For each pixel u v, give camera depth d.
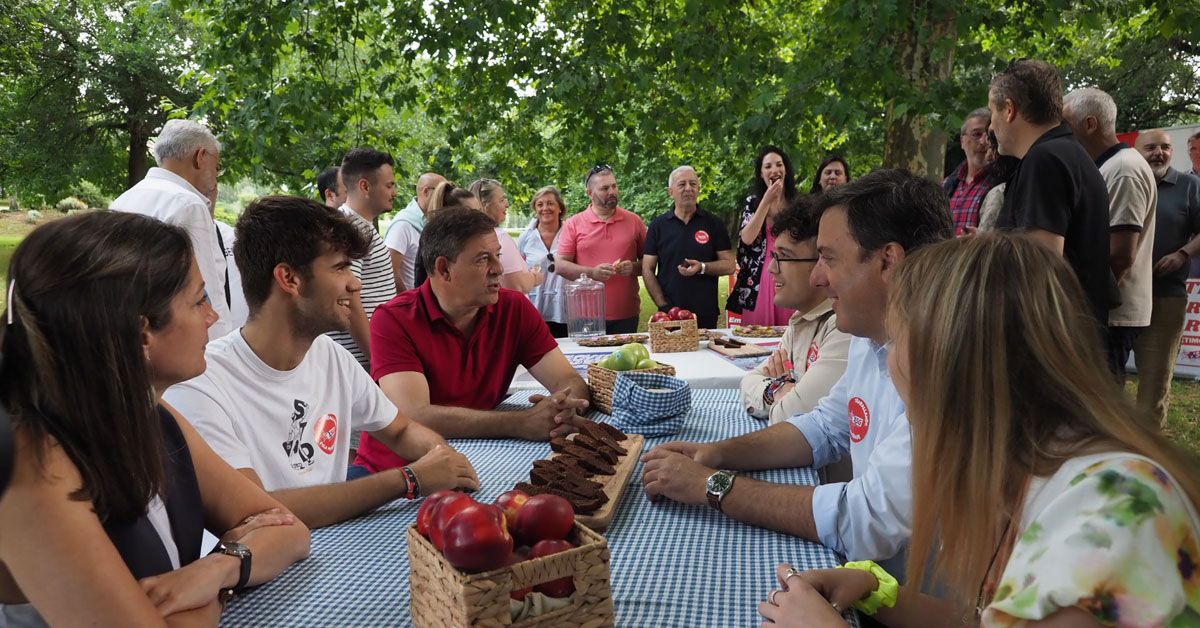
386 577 1.41
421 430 2.25
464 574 1.00
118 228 1.07
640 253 6.06
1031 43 8.22
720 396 2.88
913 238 1.66
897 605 1.23
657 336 3.86
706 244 5.73
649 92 7.96
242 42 7.39
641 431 2.29
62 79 16.48
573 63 7.50
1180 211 4.74
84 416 1.02
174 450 1.34
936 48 5.83
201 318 1.18
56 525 0.98
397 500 1.85
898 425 1.48
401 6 7.71
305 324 1.90
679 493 1.69
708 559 1.43
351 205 4.57
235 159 8.05
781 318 4.98
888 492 1.42
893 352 1.01
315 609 1.29
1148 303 3.90
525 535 1.12
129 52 15.86
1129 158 3.67
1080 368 0.85
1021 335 0.87
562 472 1.72
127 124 16.69
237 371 1.88
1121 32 9.77
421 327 2.63
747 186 10.33
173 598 1.13
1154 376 4.54
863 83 6.25
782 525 1.54
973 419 0.88
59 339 1.00
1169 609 0.70
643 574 1.37
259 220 1.84
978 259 0.91
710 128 7.35
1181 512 0.75
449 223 2.59
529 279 5.23
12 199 20.84
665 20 7.73
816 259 2.47
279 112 7.52
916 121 6.39
